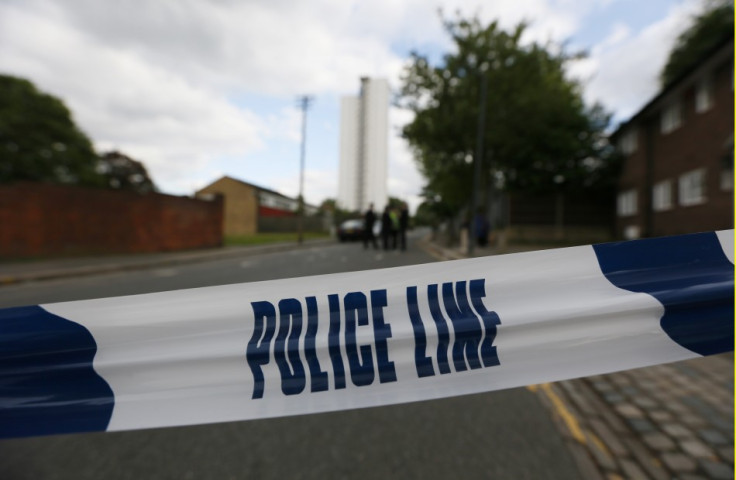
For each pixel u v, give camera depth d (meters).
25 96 28.66
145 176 39.62
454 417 2.49
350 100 115.38
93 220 13.98
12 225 11.88
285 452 2.07
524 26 15.74
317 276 1.45
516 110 16.39
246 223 43.19
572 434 2.26
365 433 2.28
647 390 2.77
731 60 11.54
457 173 19.34
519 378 1.46
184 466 1.95
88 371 1.37
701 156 12.93
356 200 113.88
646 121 16.12
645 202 16.20
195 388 1.40
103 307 1.39
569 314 1.47
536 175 17.69
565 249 1.52
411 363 1.45
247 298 1.44
